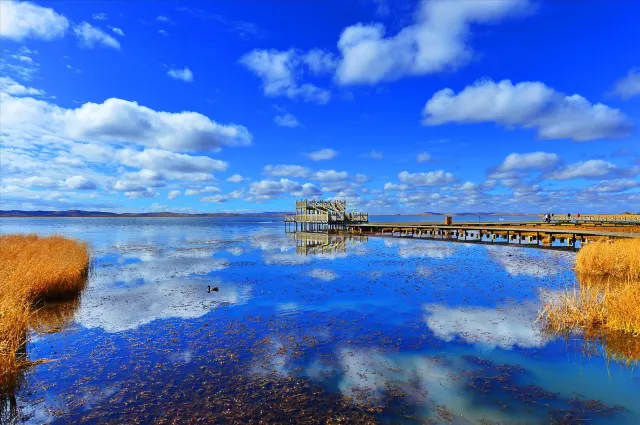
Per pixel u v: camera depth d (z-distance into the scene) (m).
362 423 5.68
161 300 13.71
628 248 19.19
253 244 38.22
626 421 5.76
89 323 10.91
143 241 43.12
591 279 17.42
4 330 7.96
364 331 10.09
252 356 8.40
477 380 7.15
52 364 7.95
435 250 31.39
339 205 64.00
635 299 10.12
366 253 29.17
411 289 15.35
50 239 27.92
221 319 11.27
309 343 9.22
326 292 14.88
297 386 6.93
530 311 11.92
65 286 14.22
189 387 6.89
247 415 5.92
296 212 63.16
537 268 21.00
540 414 5.97
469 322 10.82
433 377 7.30
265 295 14.41
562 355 8.30
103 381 7.14
